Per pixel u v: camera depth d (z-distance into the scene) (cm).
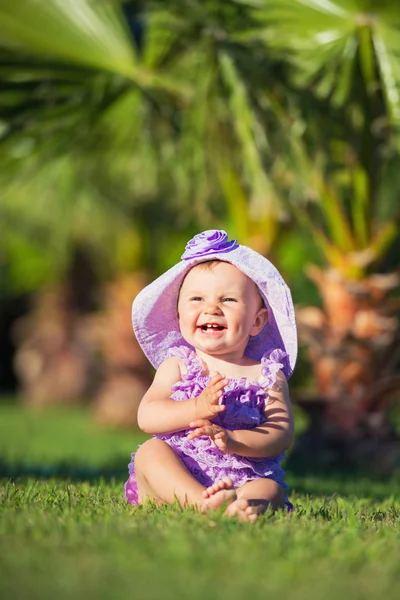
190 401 364
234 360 385
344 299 817
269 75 739
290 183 812
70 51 734
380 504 486
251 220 916
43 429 1493
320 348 824
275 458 382
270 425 368
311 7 674
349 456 818
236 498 345
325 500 463
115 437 1350
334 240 822
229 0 706
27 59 723
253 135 741
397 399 841
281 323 389
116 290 1611
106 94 767
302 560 274
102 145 902
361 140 781
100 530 306
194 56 797
